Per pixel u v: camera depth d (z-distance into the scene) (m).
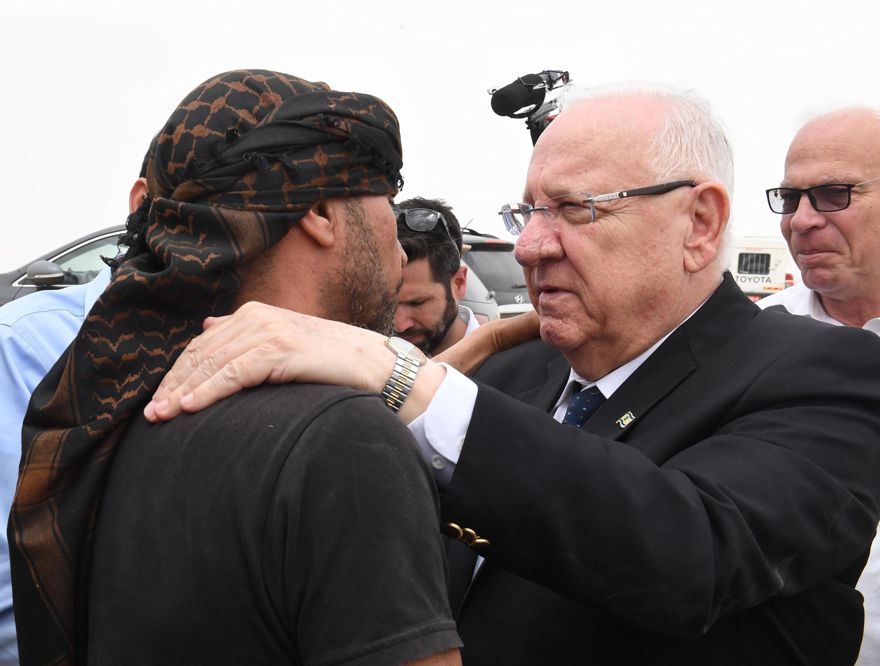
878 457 1.38
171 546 1.00
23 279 8.24
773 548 1.25
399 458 0.99
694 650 1.35
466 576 1.62
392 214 1.29
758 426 1.38
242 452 1.00
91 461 1.12
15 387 1.88
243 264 1.15
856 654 1.46
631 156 1.52
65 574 1.10
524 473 1.19
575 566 1.18
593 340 1.59
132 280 1.10
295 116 1.16
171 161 1.17
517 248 1.59
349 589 0.93
